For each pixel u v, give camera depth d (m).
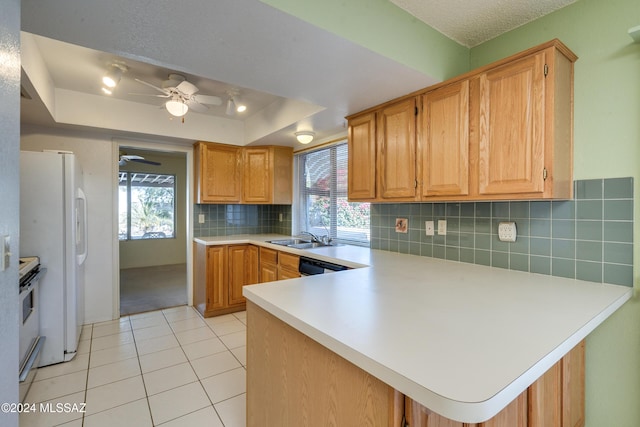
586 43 1.57
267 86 1.94
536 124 1.47
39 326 2.33
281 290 1.39
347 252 2.58
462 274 1.73
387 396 0.78
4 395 0.92
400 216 2.53
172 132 3.41
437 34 1.85
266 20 1.28
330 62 1.64
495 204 1.92
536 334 0.91
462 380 0.67
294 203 4.10
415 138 2.03
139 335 2.97
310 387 1.05
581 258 1.58
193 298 3.92
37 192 2.34
